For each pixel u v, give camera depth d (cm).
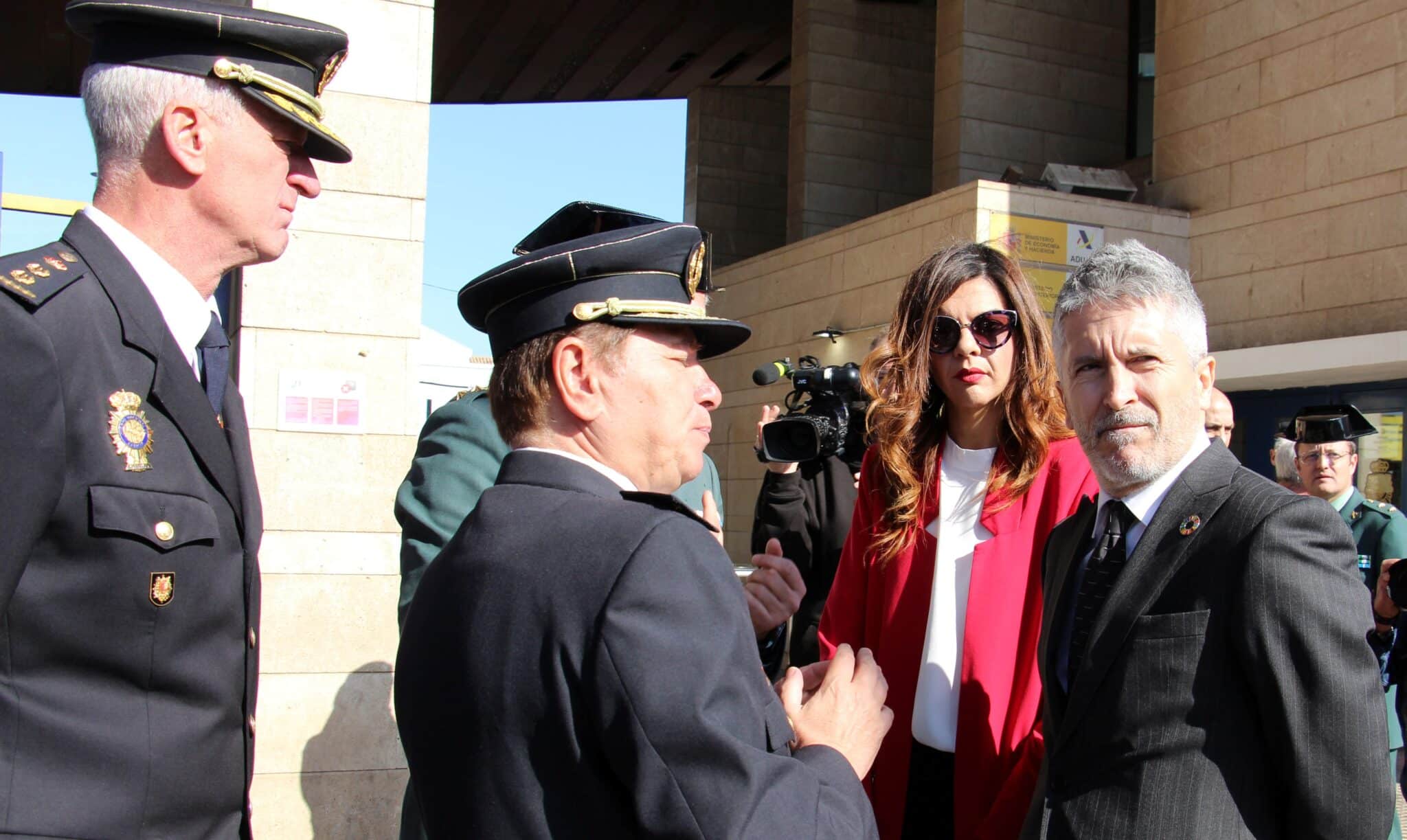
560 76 1867
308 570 374
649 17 1608
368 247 388
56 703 142
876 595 243
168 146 161
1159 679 165
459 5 1580
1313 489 439
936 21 1410
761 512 295
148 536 148
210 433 161
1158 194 1041
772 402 1176
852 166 1466
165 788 148
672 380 141
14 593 139
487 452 213
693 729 112
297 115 169
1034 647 219
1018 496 230
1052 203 938
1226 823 158
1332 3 891
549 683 119
